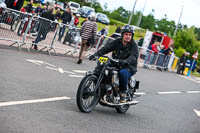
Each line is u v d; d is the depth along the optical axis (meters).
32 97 6.87
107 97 6.77
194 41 44.84
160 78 17.83
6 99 6.27
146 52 21.62
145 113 8.09
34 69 10.10
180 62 26.31
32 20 13.66
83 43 14.08
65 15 22.14
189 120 8.33
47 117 5.73
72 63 13.80
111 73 6.66
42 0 44.12
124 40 6.91
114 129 6.02
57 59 13.75
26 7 22.56
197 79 26.58
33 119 5.43
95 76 6.55
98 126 5.96
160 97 11.16
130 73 7.07
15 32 13.05
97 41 16.98
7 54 11.52
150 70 21.27
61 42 15.23
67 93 8.09
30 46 14.46
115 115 7.16
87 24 14.03
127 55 7.00
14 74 8.69
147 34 38.38
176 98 11.70
